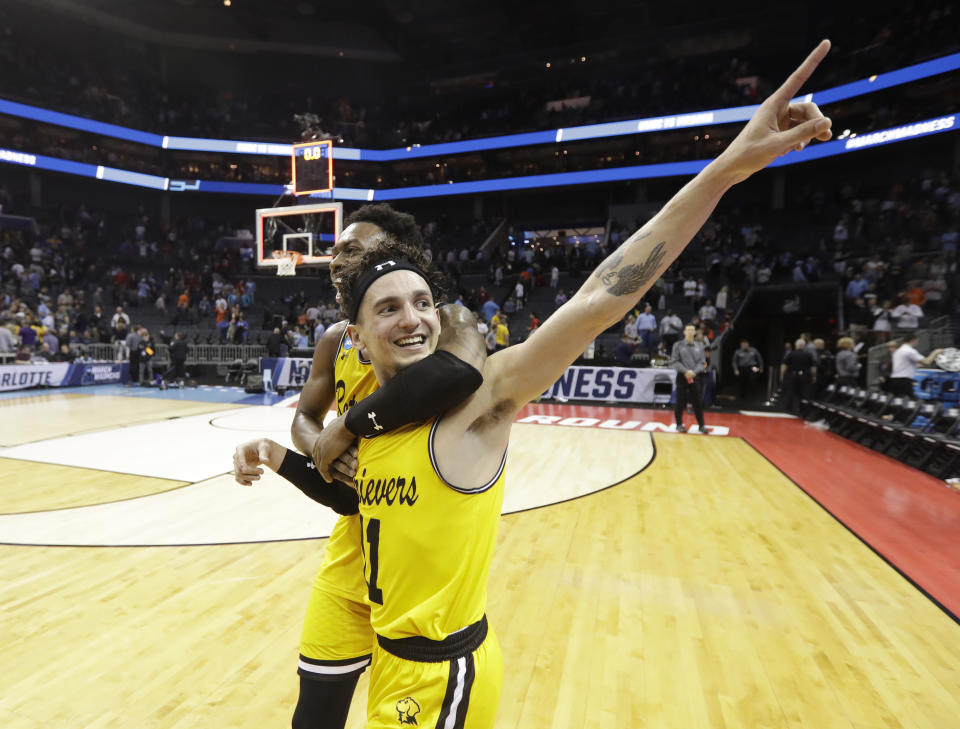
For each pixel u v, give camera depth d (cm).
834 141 2030
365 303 103
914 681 247
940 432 686
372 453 103
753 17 2428
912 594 333
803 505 514
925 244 1658
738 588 340
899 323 1200
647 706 228
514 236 2873
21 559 373
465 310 108
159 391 1475
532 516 480
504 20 2697
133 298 2189
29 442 770
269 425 920
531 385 98
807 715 223
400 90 3134
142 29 2717
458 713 101
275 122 2970
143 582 339
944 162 2005
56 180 2602
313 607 148
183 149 2741
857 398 906
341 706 147
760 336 1912
